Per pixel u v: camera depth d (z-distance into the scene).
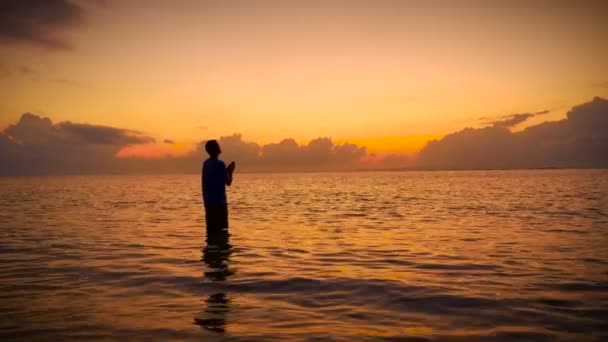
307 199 23.25
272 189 39.59
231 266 6.14
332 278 5.39
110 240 8.68
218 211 9.28
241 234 9.54
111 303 4.30
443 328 3.51
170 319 3.77
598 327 3.49
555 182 49.16
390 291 4.74
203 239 8.80
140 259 6.68
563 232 9.41
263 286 5.00
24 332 3.43
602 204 16.61
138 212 15.39
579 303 4.20
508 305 4.16
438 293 4.64
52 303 4.30
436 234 9.35
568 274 5.48
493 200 20.11
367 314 3.92
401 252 7.23
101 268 6.03
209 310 4.05
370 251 7.34
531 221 11.52
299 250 7.46
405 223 11.46
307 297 4.52
